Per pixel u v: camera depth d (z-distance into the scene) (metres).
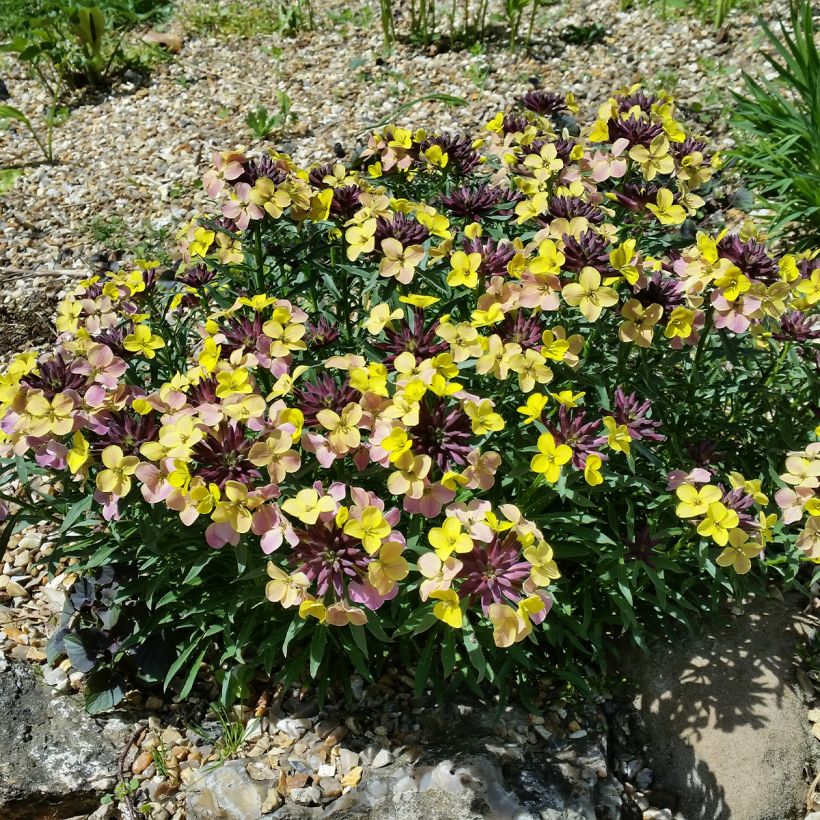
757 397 0.53
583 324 0.47
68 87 1.11
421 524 0.42
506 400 0.44
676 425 0.52
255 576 0.41
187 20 1.23
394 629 0.47
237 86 1.08
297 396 0.43
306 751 0.45
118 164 0.95
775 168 0.83
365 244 0.45
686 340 0.45
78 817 0.44
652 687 0.48
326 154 0.94
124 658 0.48
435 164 0.57
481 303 0.42
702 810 0.45
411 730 0.46
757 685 0.48
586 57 1.06
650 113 0.58
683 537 0.44
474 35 1.12
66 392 0.39
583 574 0.49
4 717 0.46
